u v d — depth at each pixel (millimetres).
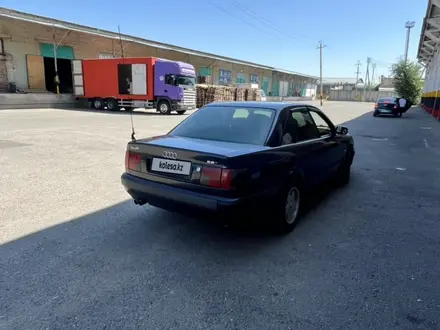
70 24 23719
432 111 26141
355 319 2309
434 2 15984
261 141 3512
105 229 3711
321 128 4758
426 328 2234
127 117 17969
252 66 48750
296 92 70188
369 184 5812
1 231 3609
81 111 20906
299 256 3189
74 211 4227
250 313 2355
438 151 9484
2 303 2414
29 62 22906
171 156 3223
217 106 4227
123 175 3652
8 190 5008
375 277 2844
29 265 2928
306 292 2613
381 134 13508
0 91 21594
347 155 5578
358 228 3879
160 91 20984
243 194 2986
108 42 27719
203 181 3010
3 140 9180
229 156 2951
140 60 20984
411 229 3873
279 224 3555
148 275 2812
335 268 2979
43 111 19688
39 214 4105
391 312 2389
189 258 3113
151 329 2186
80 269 2881
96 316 2299
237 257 3148
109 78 22000
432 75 32062
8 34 21516
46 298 2480
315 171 4285
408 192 5352
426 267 3021
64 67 27188
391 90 69688
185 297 2521
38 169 6258
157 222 3926
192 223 3906
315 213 4348
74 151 7973
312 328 2221
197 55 36219
